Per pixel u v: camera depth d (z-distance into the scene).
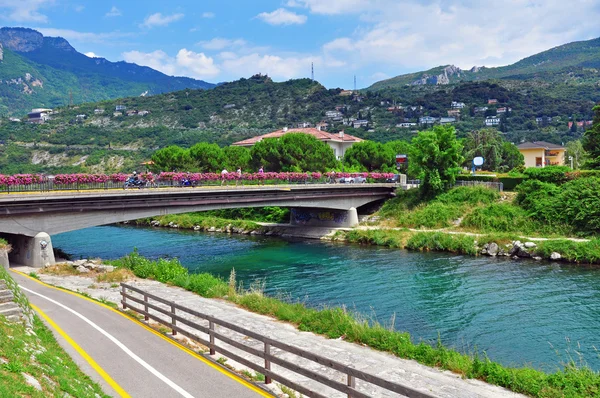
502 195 58.03
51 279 29.06
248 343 17.28
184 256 47.66
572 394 12.48
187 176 46.59
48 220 35.59
